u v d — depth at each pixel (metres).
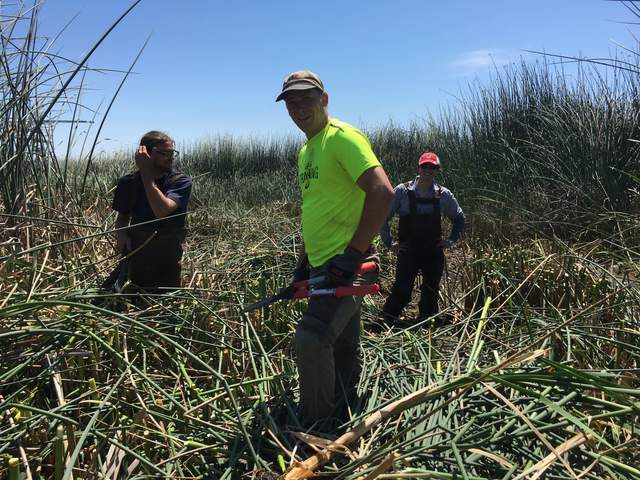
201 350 3.19
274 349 3.52
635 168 6.57
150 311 3.32
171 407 2.50
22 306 2.34
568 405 2.14
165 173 3.70
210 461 2.24
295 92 2.50
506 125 8.55
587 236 6.19
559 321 3.30
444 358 3.28
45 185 4.64
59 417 1.99
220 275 4.94
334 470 2.05
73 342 2.71
